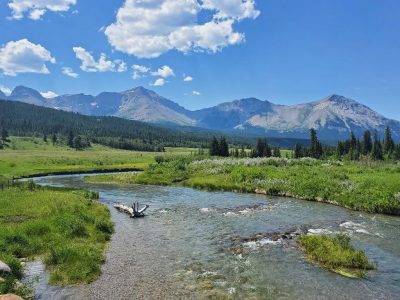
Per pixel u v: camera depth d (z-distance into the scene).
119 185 70.12
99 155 172.50
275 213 39.06
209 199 50.19
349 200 43.22
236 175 66.19
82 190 57.62
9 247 22.72
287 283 19.05
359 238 28.25
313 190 50.25
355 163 100.56
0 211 33.81
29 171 95.62
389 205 39.03
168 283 19.05
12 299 14.64
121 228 32.03
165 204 46.00
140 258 23.30
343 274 20.33
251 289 18.28
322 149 147.62
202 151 167.00
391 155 134.75
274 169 72.19
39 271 20.44
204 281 19.33
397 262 22.45
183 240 27.84
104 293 17.73
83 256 22.19
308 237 26.42
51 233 26.59
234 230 31.12
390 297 17.38
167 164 91.88
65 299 17.03
